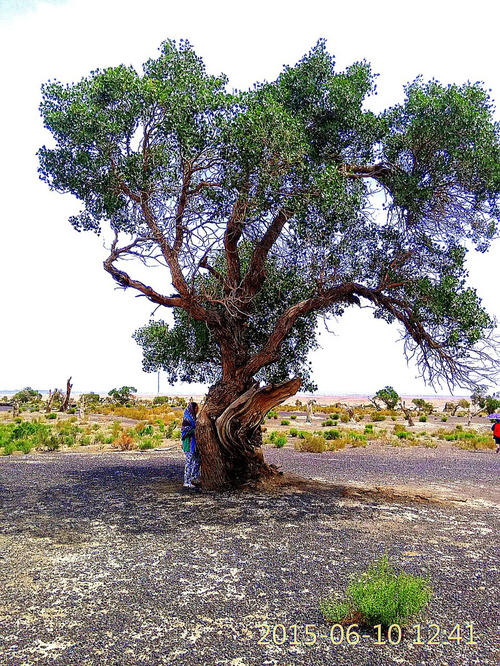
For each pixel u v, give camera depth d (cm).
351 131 1008
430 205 1001
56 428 2800
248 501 959
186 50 961
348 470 1459
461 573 581
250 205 878
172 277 988
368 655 395
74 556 629
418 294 1031
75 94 920
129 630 427
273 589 521
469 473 1455
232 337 1085
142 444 1994
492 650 407
